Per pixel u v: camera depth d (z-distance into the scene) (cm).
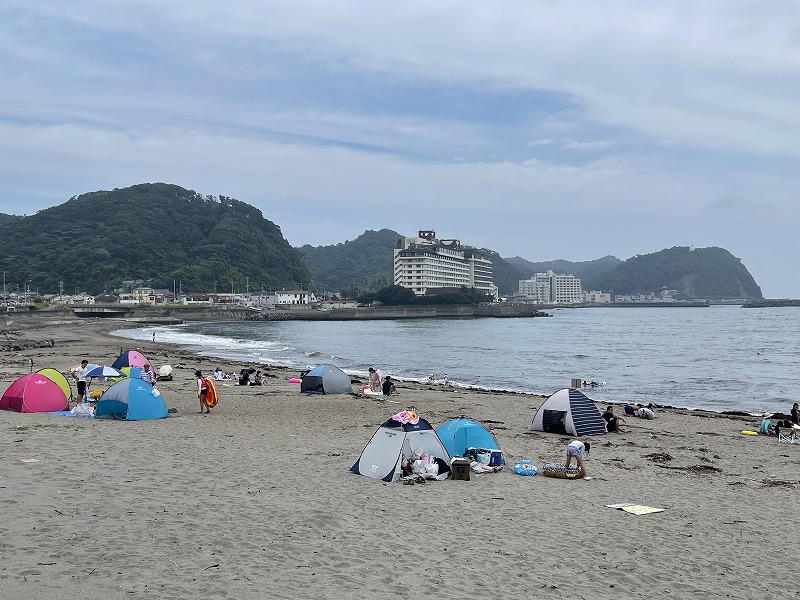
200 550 1066
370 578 997
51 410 2578
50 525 1129
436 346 8925
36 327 12481
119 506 1274
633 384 4853
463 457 1858
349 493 1493
